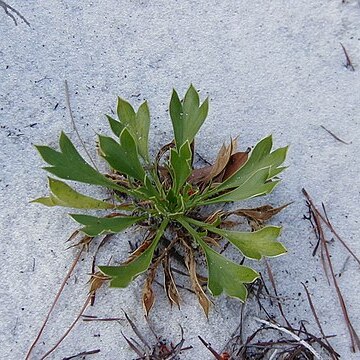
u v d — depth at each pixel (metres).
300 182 0.32
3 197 0.31
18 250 0.30
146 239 0.30
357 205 0.32
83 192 0.31
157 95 0.34
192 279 0.29
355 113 0.34
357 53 0.36
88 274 0.30
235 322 0.29
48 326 0.29
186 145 0.27
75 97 0.33
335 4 0.37
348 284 0.31
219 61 0.35
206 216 0.31
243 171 0.30
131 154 0.29
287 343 0.29
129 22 0.35
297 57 0.35
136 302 0.29
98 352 0.29
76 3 0.35
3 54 0.33
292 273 0.31
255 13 0.36
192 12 0.36
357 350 0.30
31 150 0.32
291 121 0.34
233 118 0.33
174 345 0.29
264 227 0.28
